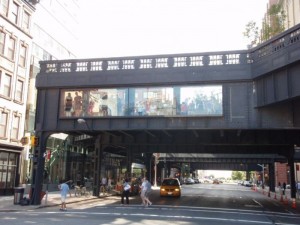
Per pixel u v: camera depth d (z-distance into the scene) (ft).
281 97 67.31
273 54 68.33
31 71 138.31
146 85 84.48
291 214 79.61
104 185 128.67
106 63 88.07
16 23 121.60
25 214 65.10
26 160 125.18
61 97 91.30
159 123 83.25
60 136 150.30
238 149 130.00
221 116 77.61
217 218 65.26
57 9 172.14
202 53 80.02
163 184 126.72
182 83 81.51
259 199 131.03
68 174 156.04
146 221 56.90
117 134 108.37
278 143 96.78
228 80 77.25
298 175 232.53
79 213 67.72
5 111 113.09
